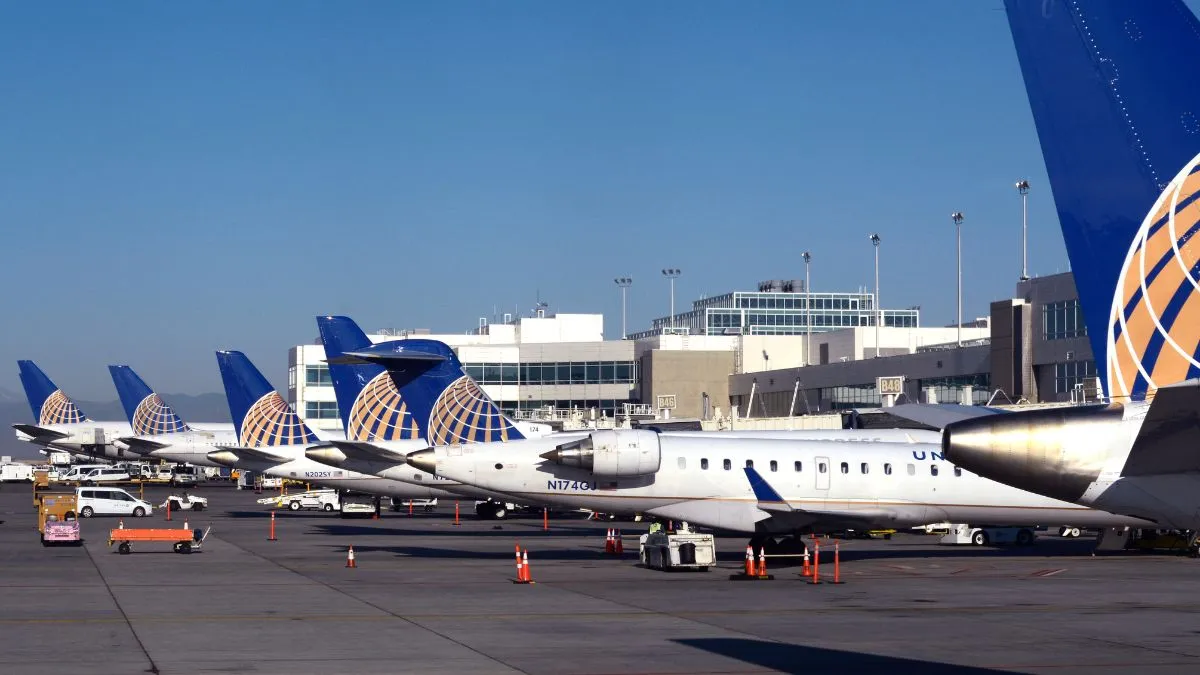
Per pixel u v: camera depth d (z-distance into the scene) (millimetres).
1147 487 12742
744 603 31734
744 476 43156
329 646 24359
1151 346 12422
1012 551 50000
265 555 46844
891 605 31359
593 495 43562
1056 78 12648
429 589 34875
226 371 68500
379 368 59656
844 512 43094
